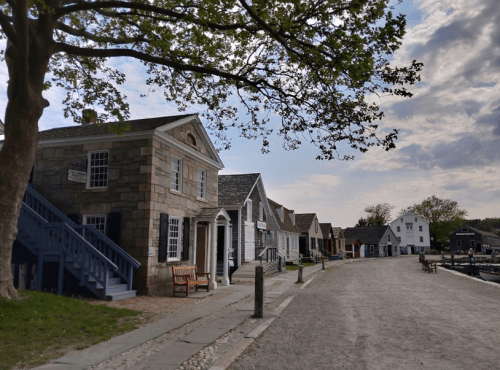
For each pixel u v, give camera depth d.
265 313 10.74
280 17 10.11
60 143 16.11
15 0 8.05
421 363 6.03
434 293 15.45
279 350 6.84
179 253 16.39
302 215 51.59
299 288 17.69
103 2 9.45
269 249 31.05
